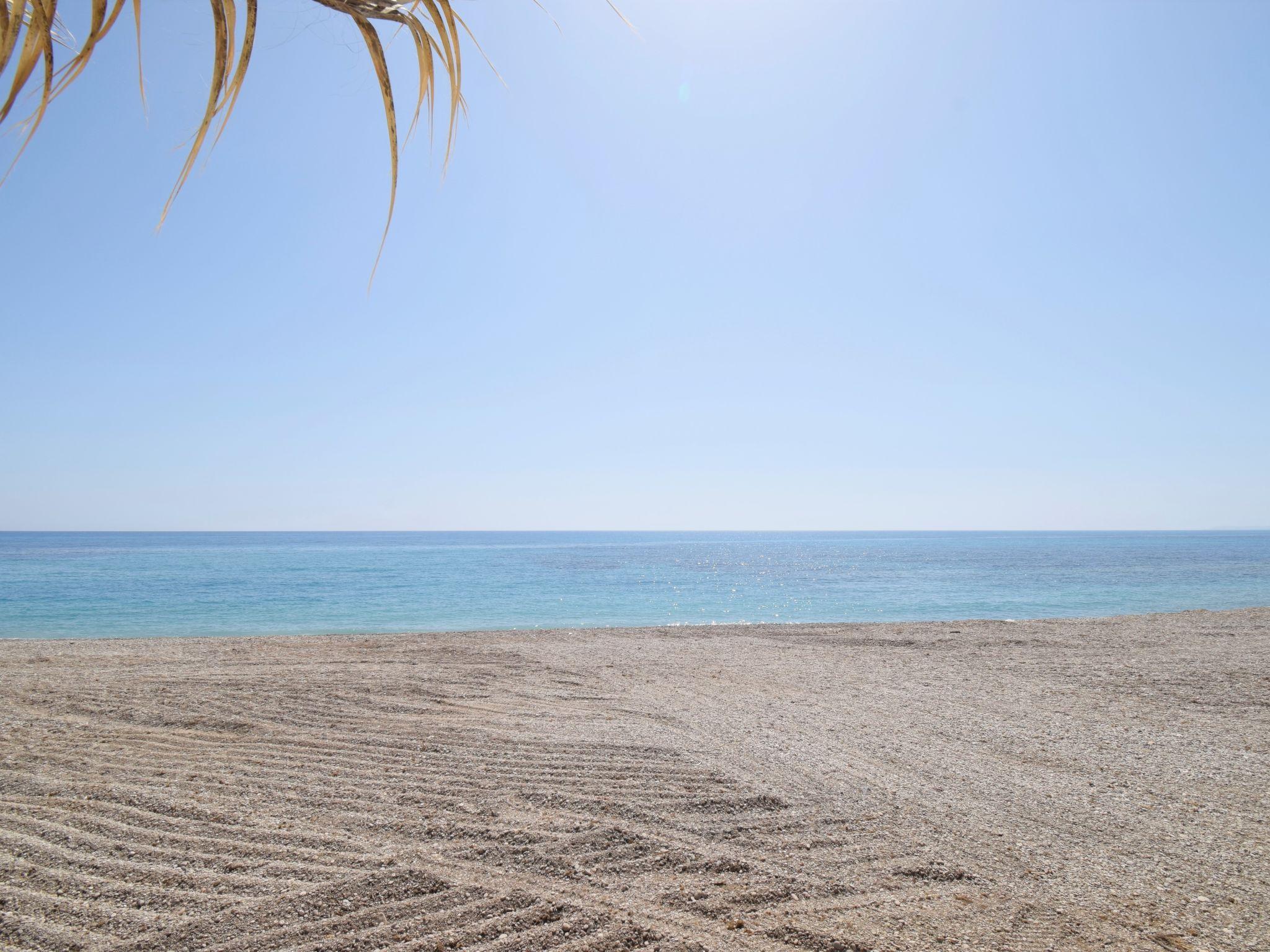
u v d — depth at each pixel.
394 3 1.04
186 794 4.48
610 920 3.01
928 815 4.28
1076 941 2.90
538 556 69.31
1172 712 7.12
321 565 49.53
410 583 33.41
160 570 42.44
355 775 4.91
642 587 32.06
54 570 41.84
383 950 2.77
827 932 2.93
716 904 3.16
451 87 1.09
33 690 7.54
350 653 10.62
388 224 1.05
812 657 10.64
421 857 3.60
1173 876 3.50
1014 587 31.56
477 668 9.27
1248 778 5.05
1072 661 10.16
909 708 7.29
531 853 3.66
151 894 3.20
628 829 3.97
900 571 44.44
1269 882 3.44
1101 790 4.78
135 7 0.85
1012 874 3.51
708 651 11.22
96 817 4.09
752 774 5.02
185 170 0.90
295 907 3.09
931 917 3.07
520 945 2.81
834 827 4.07
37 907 3.06
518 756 5.38
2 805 4.27
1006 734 6.25
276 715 6.57
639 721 6.59
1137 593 27.97
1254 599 25.31
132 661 9.75
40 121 0.81
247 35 0.92
